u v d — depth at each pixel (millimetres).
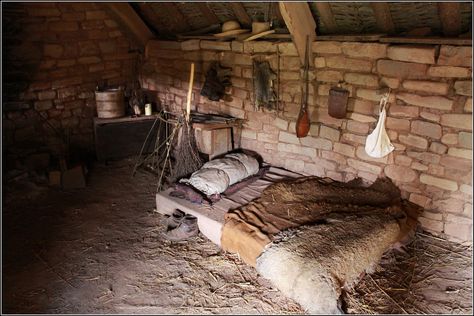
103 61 5000
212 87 4180
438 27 2990
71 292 2629
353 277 2535
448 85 2836
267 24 3783
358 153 3508
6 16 4059
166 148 4496
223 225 3008
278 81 3877
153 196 3994
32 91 4473
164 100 5207
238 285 2697
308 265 2428
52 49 4516
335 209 3156
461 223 3045
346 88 3412
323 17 3400
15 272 2814
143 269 2859
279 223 2971
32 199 3893
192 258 2980
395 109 3162
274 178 3875
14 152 4426
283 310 2475
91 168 4672
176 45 4746
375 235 2744
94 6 4723
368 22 3254
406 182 3262
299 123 3604
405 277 2750
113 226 3432
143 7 4684
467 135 2842
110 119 4637
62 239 3230
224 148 4270
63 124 4820
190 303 2541
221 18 4316
